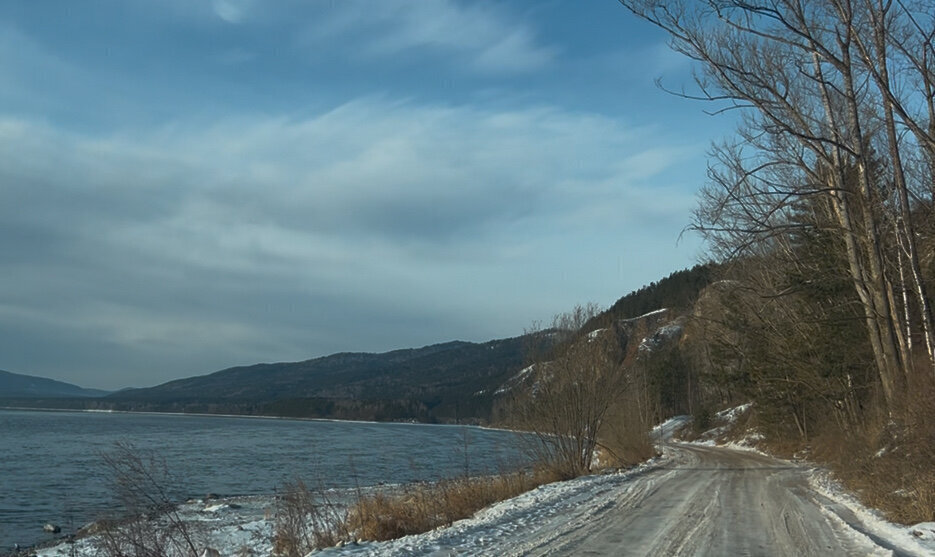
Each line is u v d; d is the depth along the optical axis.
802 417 45.59
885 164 23.09
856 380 35.09
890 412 20.34
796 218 29.20
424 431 131.00
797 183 25.03
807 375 36.97
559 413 26.50
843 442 27.12
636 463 33.88
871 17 17.17
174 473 41.12
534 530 12.38
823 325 33.06
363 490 24.70
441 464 45.53
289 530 13.61
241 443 75.75
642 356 102.12
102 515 13.96
